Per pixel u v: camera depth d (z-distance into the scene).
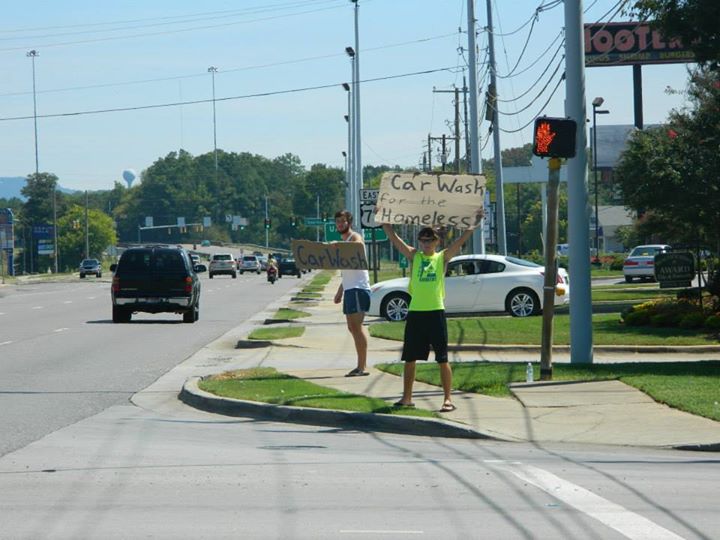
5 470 29.98
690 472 29.73
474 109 104.62
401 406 40.44
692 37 61.56
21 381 52.12
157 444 34.72
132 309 94.50
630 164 84.00
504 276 86.56
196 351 68.75
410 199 42.44
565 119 44.94
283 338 74.25
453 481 28.30
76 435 36.50
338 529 23.05
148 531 22.94
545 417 38.78
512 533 22.64
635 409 39.59
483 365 52.69
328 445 34.84
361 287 50.56
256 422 40.34
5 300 147.50
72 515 24.47
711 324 70.19
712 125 80.44
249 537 22.41
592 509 24.91
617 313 87.56
